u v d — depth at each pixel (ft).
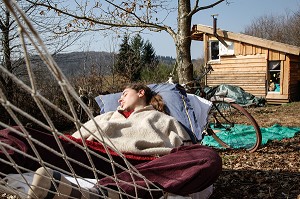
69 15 20.38
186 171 7.71
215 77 51.60
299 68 52.21
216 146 19.07
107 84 36.37
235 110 18.74
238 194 11.48
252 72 48.98
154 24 21.20
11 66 25.22
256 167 14.40
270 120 30.76
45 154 8.35
